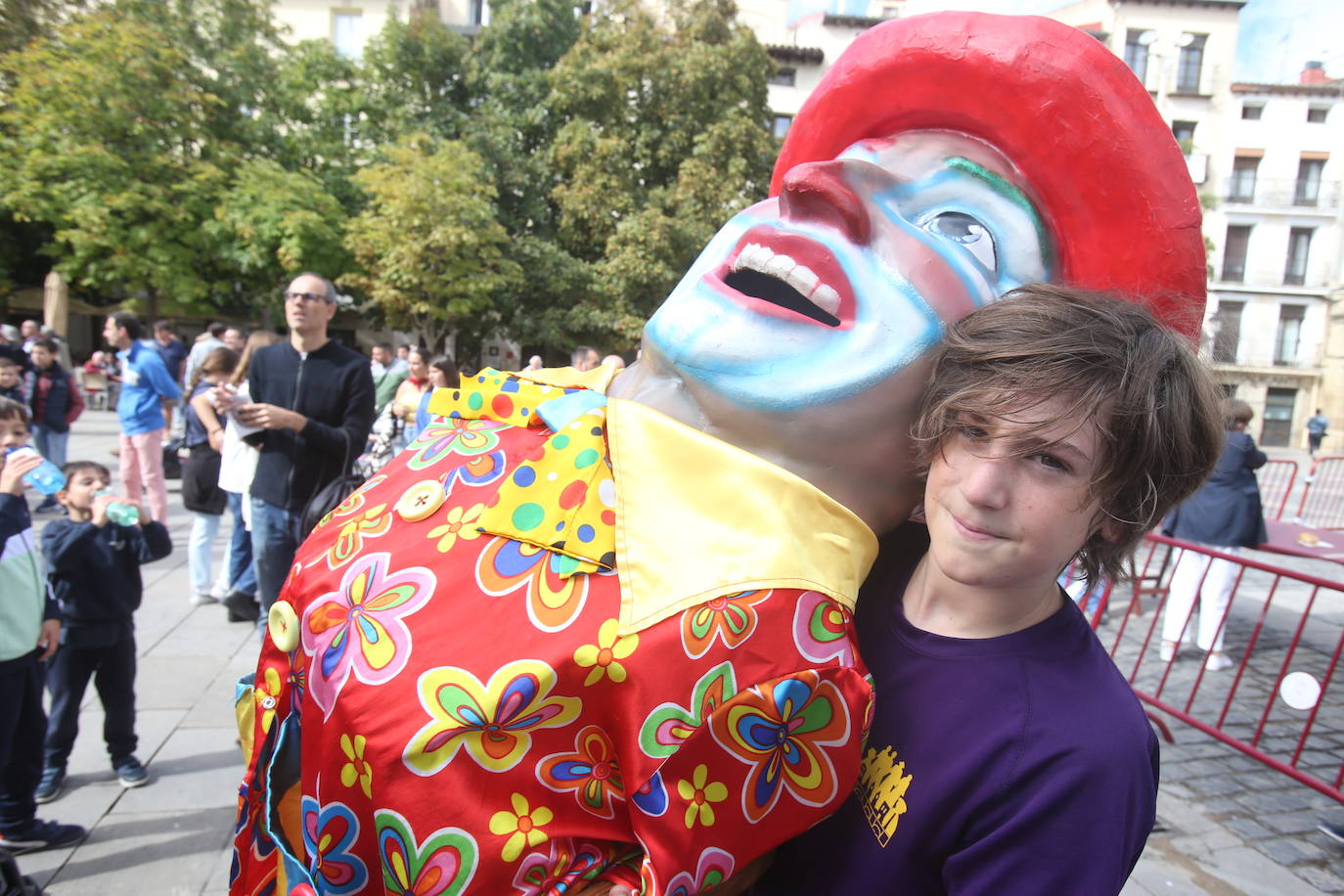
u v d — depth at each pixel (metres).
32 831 2.47
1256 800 3.16
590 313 14.16
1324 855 2.80
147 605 4.53
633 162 15.15
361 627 0.96
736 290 1.15
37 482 2.43
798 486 0.98
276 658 1.16
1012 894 0.77
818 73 21.98
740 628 0.90
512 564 0.96
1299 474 15.34
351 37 19.94
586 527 0.96
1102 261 1.09
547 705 0.88
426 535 1.05
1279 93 24.64
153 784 2.87
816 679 0.90
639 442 1.01
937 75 1.16
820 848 0.96
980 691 0.87
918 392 1.01
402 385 6.73
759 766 0.89
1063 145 1.07
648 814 0.85
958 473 0.83
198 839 2.59
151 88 13.95
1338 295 24.78
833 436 1.03
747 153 14.27
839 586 0.97
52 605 2.55
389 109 16.23
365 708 0.90
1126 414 0.75
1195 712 3.96
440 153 13.70
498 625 0.92
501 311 15.08
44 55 13.25
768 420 1.04
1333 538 4.70
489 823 0.86
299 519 3.18
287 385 3.18
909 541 1.17
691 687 0.87
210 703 3.44
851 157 1.24
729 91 14.43
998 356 0.81
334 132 16.25
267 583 3.27
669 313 1.16
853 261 1.06
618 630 0.89
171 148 14.38
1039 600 0.89
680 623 0.89
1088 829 0.76
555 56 16.16
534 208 15.23
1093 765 0.77
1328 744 3.67
